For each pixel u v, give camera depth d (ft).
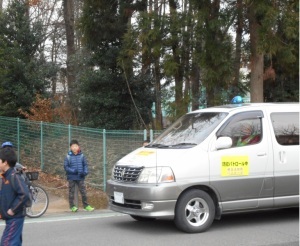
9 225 20.40
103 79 70.95
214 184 27.99
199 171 27.66
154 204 26.71
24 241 27.17
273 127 30.40
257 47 49.21
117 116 72.90
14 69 70.13
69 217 34.42
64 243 26.55
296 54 54.29
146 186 26.99
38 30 77.92
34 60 74.74
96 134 45.52
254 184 29.07
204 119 30.66
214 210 28.22
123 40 63.72
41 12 120.78
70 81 84.07
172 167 27.20
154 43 56.70
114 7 68.59
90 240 27.07
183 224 27.40
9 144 31.27
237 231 28.48
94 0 67.05
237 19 54.54
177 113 57.26
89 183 45.47
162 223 31.32
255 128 29.96
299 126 31.19
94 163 45.57
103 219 33.40
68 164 36.96
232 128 29.40
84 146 47.11
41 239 27.61
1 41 72.49
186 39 56.65
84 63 74.54
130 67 65.57
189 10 55.47
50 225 31.58
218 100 54.08
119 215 34.81
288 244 25.41
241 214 33.94
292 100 66.95
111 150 44.27
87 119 73.67
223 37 52.70
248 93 62.49
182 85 59.06
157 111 70.23
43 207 35.09
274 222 31.19
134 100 73.92
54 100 75.20
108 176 44.01
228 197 28.43
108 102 71.46
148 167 27.43
